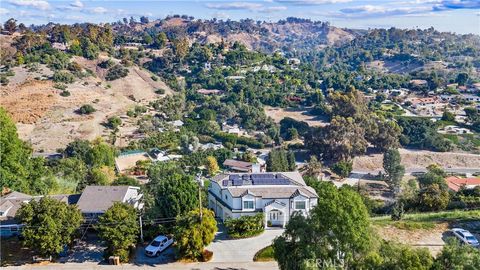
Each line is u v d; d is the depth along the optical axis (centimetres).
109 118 14325
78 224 4825
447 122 15925
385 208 7162
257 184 5784
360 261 3281
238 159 12106
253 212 5531
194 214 4816
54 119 13825
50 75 16425
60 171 8694
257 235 5334
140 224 5038
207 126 15325
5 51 19200
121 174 9988
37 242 4556
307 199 5531
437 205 6756
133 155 12000
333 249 3453
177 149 12912
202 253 4722
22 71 16338
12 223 5297
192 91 19112
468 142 14250
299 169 11944
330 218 3447
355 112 15138
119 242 4631
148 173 9812
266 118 16188
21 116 13638
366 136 13538
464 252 3044
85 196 5741
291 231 3666
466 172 11962
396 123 14462
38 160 7756
